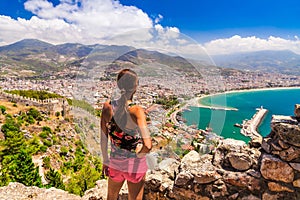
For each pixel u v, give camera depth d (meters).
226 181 3.00
